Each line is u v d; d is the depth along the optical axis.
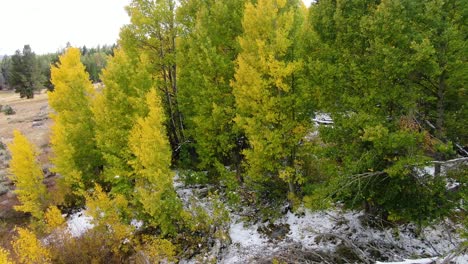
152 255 13.18
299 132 13.11
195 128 16.66
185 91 17.02
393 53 9.21
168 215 13.89
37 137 37.47
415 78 10.28
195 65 15.51
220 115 14.74
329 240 12.66
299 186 15.04
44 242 15.25
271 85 13.17
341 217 13.72
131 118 15.48
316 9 11.43
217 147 15.67
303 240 13.06
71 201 20.55
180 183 18.61
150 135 13.31
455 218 11.70
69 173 18.16
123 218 14.97
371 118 9.83
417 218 10.17
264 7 12.24
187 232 14.50
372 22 9.46
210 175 18.75
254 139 12.94
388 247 11.62
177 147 20.12
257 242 13.68
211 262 12.93
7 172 27.41
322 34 11.44
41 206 19.55
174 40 18.42
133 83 15.99
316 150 12.04
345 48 10.68
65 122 20.34
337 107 11.22
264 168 14.42
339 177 10.54
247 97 13.17
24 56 77.19
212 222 13.94
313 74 11.10
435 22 9.10
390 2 9.35
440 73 9.05
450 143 8.83
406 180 10.16
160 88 19.12
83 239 14.41
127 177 16.02
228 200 16.30
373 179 10.64
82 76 20.36
